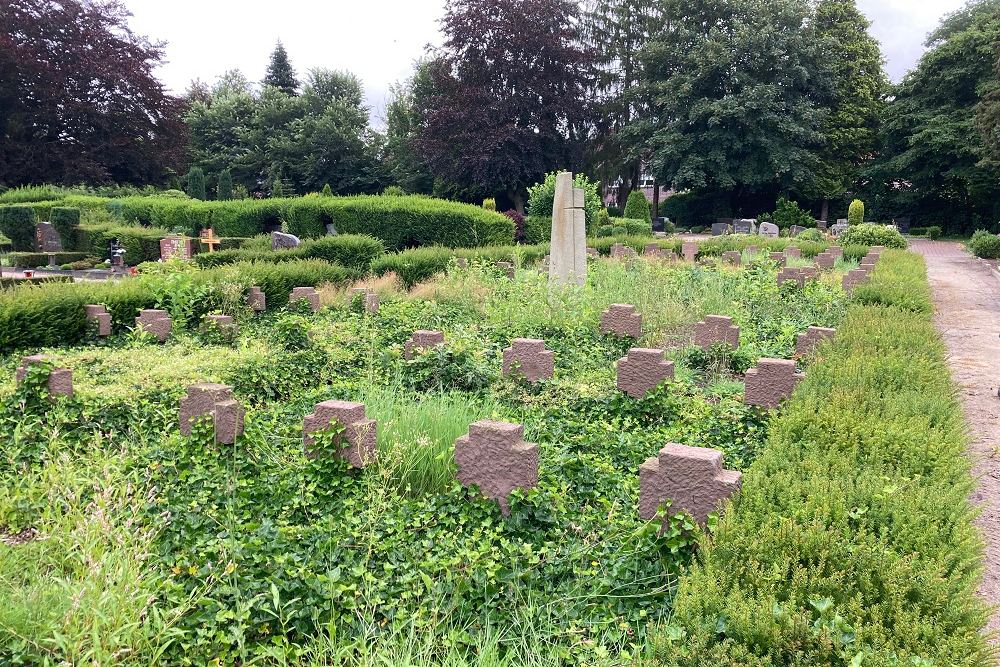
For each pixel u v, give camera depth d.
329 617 3.06
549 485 4.16
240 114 57.50
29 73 37.81
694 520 3.36
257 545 3.54
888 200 44.34
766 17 40.06
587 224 24.17
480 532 3.67
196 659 2.79
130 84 41.84
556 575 3.33
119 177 44.16
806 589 2.52
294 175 54.91
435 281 12.66
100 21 42.00
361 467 4.47
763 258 15.98
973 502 4.67
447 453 4.47
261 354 7.29
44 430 5.13
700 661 2.15
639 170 51.03
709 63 40.06
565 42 43.53
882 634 2.21
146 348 7.74
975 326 11.80
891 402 4.51
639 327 8.41
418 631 2.94
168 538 3.76
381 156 57.59
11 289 8.88
